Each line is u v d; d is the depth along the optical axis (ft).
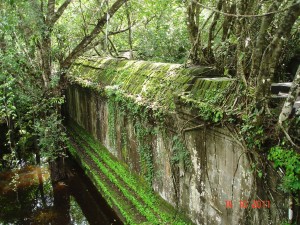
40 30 30.32
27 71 33.27
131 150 29.35
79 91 43.55
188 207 22.38
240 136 16.12
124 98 27.61
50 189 37.01
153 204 25.63
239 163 16.99
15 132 47.91
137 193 27.86
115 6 32.58
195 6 22.27
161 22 37.35
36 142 43.83
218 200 19.13
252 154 15.83
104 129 35.96
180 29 37.29
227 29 21.27
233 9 20.27
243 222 17.11
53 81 32.91
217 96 17.88
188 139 21.08
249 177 16.37
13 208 34.06
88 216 32.24
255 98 14.90
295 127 13.87
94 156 37.06
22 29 30.50
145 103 24.13
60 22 37.93
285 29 13.05
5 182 38.75
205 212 20.57
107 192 30.76
